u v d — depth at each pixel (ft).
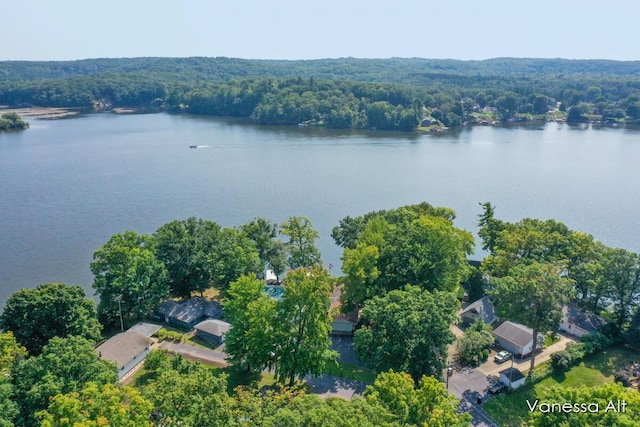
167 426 112.98
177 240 249.14
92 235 341.82
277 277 274.16
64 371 133.18
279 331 165.17
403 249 219.00
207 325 216.13
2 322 181.06
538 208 398.01
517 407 167.12
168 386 122.52
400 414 115.55
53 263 300.81
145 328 214.28
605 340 200.64
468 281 257.55
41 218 373.81
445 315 171.73
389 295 183.93
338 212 395.55
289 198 430.61
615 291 211.20
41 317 179.32
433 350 168.04
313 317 163.63
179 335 211.41
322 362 166.40
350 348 205.46
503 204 409.28
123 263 223.10
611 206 399.44
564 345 207.92
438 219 251.19
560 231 262.88
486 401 169.68
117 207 400.88
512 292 184.44
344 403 110.42
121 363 183.32
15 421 124.67
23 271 291.17
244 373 184.24
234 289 186.80
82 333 186.09
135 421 107.45
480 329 208.03
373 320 178.81
